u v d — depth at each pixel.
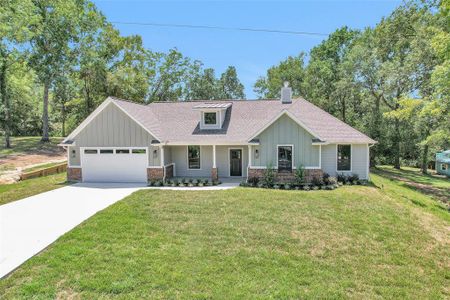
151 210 11.57
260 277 6.88
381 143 31.55
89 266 7.09
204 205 12.26
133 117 18.91
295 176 17.67
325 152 19.09
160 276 6.73
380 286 6.83
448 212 16.05
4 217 11.11
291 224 10.27
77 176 19.69
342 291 6.48
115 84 34.78
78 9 32.69
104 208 12.04
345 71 31.66
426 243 9.41
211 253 7.99
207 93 48.94
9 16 25.88
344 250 8.55
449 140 21.61
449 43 17.39
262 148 18.30
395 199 15.05
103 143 19.38
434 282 7.18
